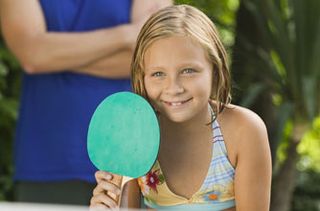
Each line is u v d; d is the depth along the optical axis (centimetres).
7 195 731
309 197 934
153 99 295
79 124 414
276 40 688
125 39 419
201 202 307
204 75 292
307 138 1026
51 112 418
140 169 282
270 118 715
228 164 305
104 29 423
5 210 176
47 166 415
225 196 308
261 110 718
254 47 704
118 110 284
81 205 414
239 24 740
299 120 673
